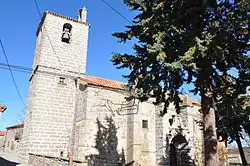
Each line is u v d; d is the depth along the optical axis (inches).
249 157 1684.3
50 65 984.9
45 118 924.0
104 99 959.0
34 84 972.6
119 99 992.2
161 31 432.5
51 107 943.7
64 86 989.2
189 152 1043.9
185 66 403.5
